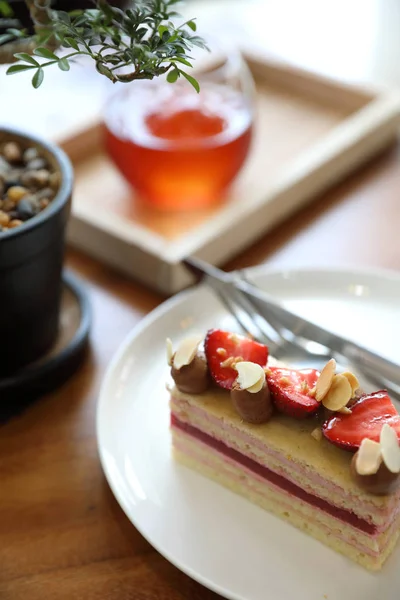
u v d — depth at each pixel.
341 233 0.69
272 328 0.59
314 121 0.78
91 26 0.49
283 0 1.02
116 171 0.72
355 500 0.48
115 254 0.65
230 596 0.47
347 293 0.62
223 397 0.51
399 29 0.95
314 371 0.51
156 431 0.55
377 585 0.48
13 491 0.54
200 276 0.62
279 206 0.69
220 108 0.67
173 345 0.58
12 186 0.56
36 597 0.49
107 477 0.52
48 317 0.57
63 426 0.57
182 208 0.69
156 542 0.49
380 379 0.56
